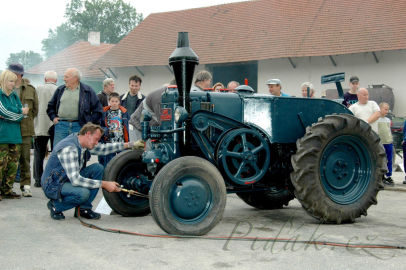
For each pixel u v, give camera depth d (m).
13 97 6.35
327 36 21.75
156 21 28.69
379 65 20.72
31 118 6.84
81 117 6.49
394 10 21.41
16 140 6.33
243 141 4.80
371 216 5.50
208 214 4.41
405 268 3.42
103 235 4.39
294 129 5.18
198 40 25.22
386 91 19.36
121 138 7.07
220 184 4.46
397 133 13.96
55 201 5.06
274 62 22.95
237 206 6.31
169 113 4.79
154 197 4.24
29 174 6.70
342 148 5.12
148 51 26.88
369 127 5.16
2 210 5.61
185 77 4.59
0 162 6.22
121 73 27.91
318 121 5.02
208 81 5.80
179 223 4.30
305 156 4.80
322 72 21.88
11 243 4.09
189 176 4.37
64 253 3.77
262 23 24.28
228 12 26.22
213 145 4.85
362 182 5.17
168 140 4.79
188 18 27.47
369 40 20.58
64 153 4.89
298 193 4.83
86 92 6.56
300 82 22.38
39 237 4.31
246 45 23.45
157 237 4.31
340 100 5.98
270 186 5.19
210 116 4.82
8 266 3.43
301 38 22.30
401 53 20.31
